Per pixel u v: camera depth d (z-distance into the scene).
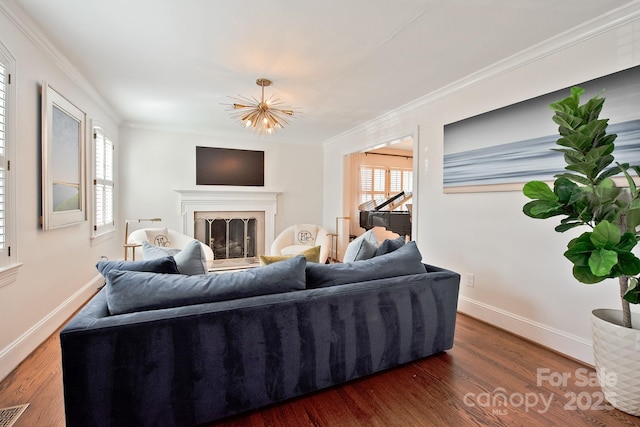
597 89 1.98
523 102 2.41
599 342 1.68
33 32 2.10
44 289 2.34
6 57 1.85
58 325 2.56
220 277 1.59
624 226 1.82
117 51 2.41
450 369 2.01
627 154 1.85
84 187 3.11
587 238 1.52
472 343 2.38
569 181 1.67
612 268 1.46
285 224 5.73
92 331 1.26
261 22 2.02
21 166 2.03
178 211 4.96
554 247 2.25
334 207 5.59
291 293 1.66
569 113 1.67
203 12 1.91
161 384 1.37
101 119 3.67
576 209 1.64
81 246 3.08
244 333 1.50
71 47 2.36
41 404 1.61
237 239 5.39
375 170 6.54
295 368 1.64
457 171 2.98
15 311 1.97
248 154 5.43
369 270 1.97
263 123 3.28
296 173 5.80
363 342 1.83
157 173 4.82
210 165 5.15
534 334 2.37
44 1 1.81
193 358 1.41
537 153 2.31
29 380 1.82
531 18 1.94
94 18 1.99
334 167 5.58
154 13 1.93
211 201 5.12
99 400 1.29
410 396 1.73
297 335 1.63
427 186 3.38
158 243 4.16
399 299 1.95
